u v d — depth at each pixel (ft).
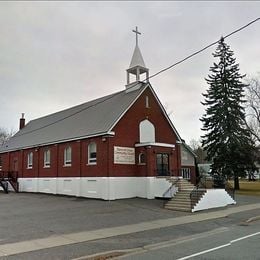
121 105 97.96
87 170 94.58
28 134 142.72
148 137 99.50
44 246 36.24
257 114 144.05
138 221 54.29
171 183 87.56
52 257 31.37
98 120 99.25
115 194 87.40
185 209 67.67
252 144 129.90
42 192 114.73
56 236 41.78
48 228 47.37
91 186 92.53
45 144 114.42
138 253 33.14
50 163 112.68
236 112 128.88
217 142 130.31
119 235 42.68
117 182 88.33
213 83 133.90
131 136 94.53
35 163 121.19
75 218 56.90
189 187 87.71
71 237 41.19
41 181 116.16
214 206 73.87
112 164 88.12
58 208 70.59
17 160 134.72
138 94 98.37
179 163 104.53
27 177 124.98
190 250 33.55
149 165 90.58
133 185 91.97
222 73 133.80
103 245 36.81
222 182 88.69
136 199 87.61
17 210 67.41
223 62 135.13
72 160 101.55
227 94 131.34
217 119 130.31
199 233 44.62
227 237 40.93
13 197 98.99
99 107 111.14
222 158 127.24
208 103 134.92
